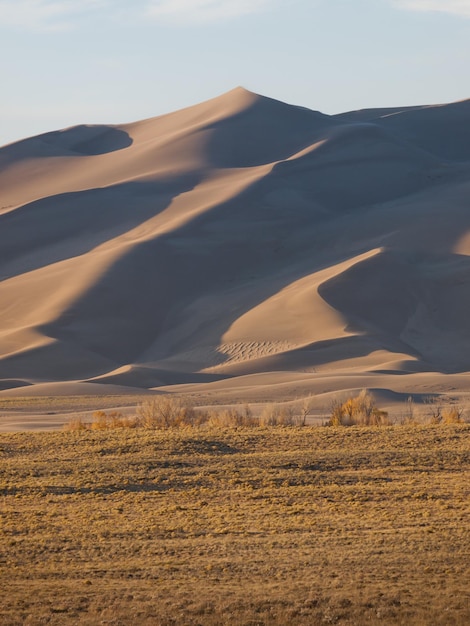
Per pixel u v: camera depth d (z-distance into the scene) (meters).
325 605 50.94
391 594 52.56
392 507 75.50
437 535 66.00
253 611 50.19
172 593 53.62
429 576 56.34
